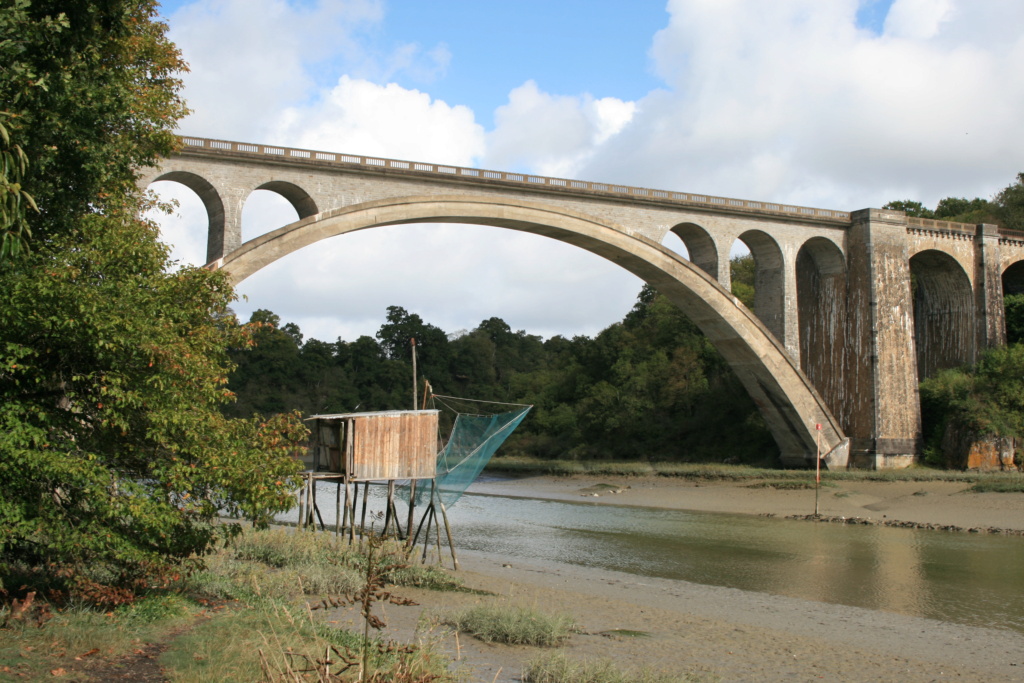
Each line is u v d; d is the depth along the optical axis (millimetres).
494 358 115688
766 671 12055
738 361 45750
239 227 33344
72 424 11602
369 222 35562
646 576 21281
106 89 13641
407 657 9000
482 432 27422
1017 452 44000
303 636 11188
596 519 35000
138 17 16969
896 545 26188
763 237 45688
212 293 13227
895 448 45594
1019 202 63531
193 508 11992
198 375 12289
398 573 18141
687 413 64688
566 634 13406
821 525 31922
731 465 53438
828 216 46469
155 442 12102
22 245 11039
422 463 23109
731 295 43094
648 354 71938
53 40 12000
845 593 18938
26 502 10656
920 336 53406
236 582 15305
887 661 12969
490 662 11586
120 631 10508
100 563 12828
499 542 27891
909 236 47875
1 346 10766
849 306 47125
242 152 33219
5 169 9547
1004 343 49906
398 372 100375
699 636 14266
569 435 73062
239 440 12680
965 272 49625
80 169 13641
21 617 10508
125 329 11102
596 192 40656
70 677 8703
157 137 16812
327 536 22141
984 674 12406
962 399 46688
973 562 22922
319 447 24734
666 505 40844
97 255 11852
